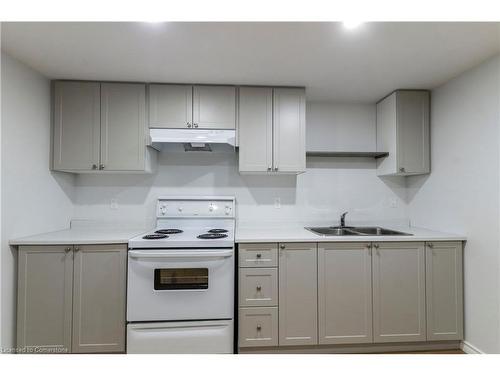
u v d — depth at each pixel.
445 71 2.16
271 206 2.78
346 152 2.61
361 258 2.13
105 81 2.33
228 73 2.20
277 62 2.02
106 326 1.99
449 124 2.31
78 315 1.98
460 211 2.20
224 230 2.51
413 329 2.13
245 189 2.76
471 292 2.09
